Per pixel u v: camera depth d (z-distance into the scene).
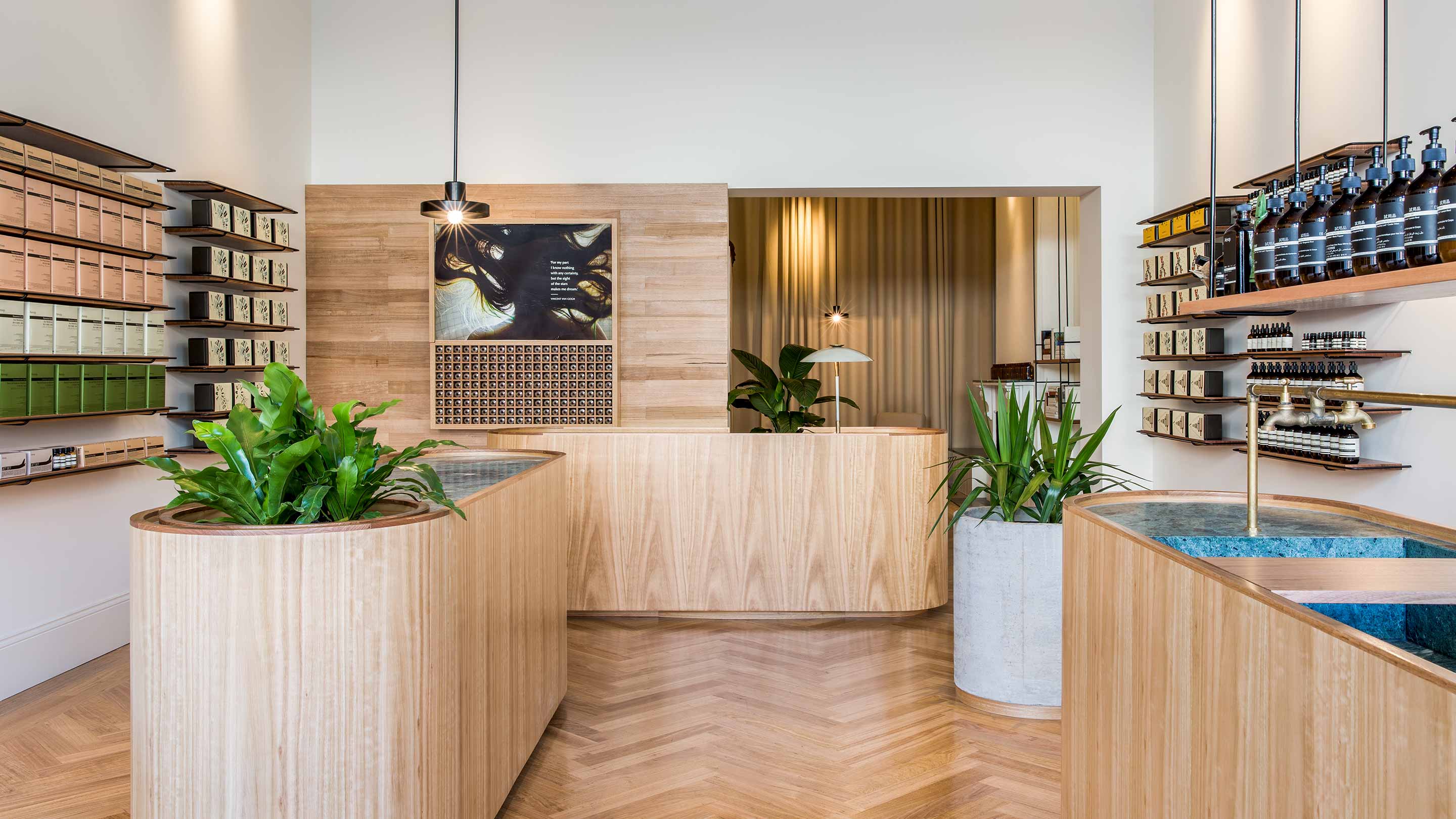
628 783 2.74
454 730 2.00
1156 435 5.52
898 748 3.00
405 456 2.03
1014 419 3.34
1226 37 5.14
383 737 1.78
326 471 1.93
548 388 5.83
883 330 9.92
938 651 4.11
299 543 1.71
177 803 1.71
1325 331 4.24
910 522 4.68
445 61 5.93
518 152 5.91
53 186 3.53
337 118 5.95
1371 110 4.02
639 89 5.92
